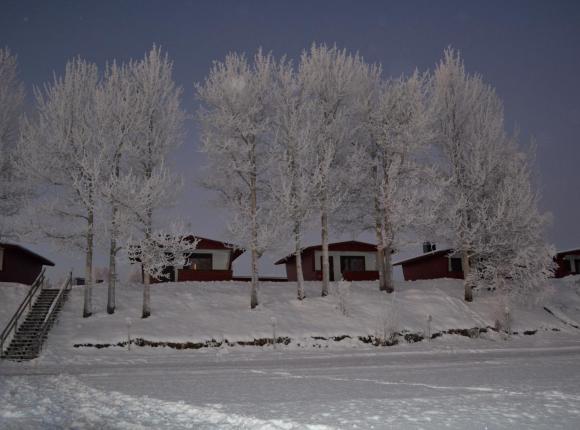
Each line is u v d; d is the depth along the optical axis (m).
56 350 21.64
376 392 11.20
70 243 25.44
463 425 8.02
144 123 26.97
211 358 20.23
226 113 28.11
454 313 29.25
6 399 10.88
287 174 27.67
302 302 28.44
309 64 30.70
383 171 31.23
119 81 28.27
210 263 39.50
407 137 29.88
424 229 30.62
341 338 25.03
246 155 28.00
